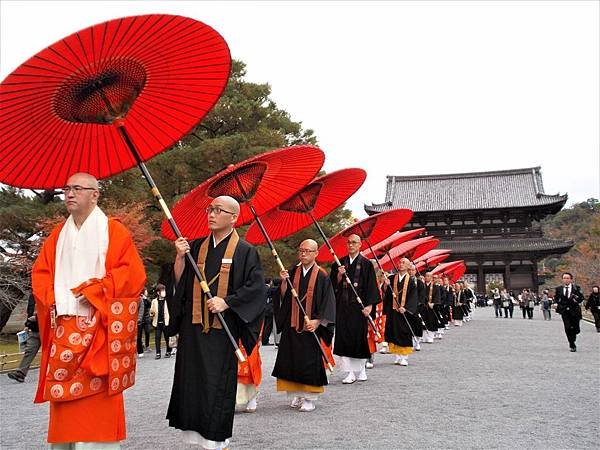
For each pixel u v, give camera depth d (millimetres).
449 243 63281
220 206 4852
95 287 3801
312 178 7488
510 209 63250
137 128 4637
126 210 21438
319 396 8484
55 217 19750
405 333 12492
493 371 10945
